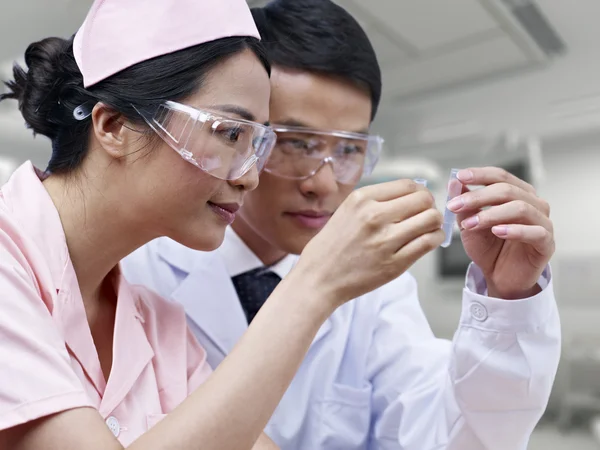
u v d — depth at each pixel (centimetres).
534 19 334
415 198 69
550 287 89
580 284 577
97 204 74
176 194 71
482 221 80
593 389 544
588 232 580
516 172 575
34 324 62
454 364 95
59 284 72
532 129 540
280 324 63
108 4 74
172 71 70
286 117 102
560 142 593
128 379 81
